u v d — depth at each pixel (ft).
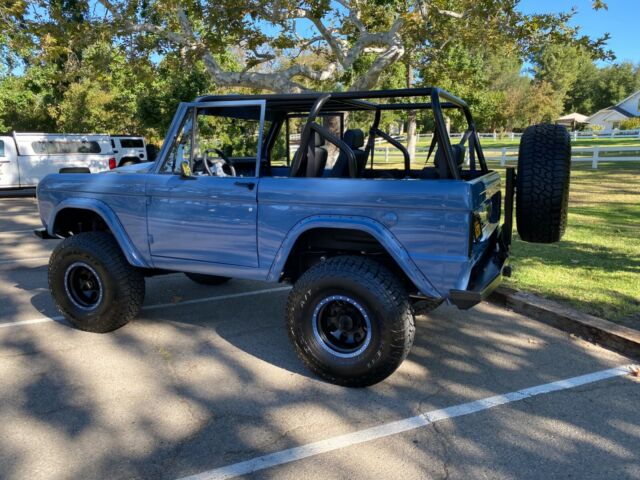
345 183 11.78
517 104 206.69
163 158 14.40
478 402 11.45
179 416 10.96
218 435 10.27
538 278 18.88
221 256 13.55
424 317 16.69
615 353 13.79
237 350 14.37
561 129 13.25
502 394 11.78
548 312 15.79
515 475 9.00
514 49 43.37
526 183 12.91
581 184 46.09
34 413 11.11
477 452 9.65
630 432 10.21
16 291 20.10
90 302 15.75
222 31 41.98
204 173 14.43
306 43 48.32
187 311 17.63
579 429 10.34
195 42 43.62
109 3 42.98
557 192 12.65
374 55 61.41
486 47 46.65
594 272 19.56
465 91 74.33
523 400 11.50
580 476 8.96
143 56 47.52
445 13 41.06
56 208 15.97
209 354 14.11
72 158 53.47
